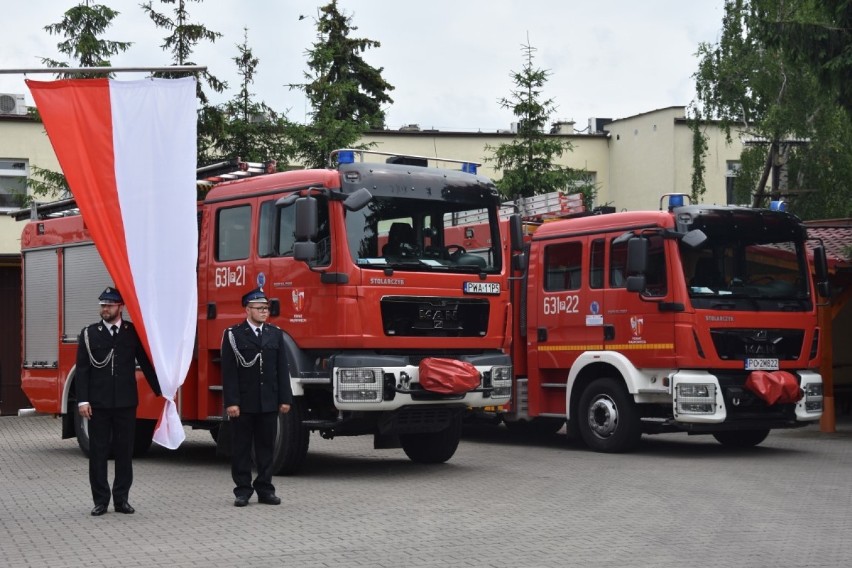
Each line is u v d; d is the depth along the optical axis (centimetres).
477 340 1387
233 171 1487
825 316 2053
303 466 1465
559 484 1289
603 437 1659
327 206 1306
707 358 1549
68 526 1020
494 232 1424
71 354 1675
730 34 3909
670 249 1567
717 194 4231
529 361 1786
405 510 1093
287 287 1342
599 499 1171
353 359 1285
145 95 1240
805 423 1622
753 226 1612
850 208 3809
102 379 1080
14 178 3241
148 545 917
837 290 2088
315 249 1261
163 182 1232
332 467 1467
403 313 1322
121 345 1091
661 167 4134
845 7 2064
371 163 1339
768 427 1584
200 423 1489
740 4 3881
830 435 1994
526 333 1795
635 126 4222
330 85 3080
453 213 1389
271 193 1375
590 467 1470
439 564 838
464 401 1344
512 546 908
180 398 1461
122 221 1222
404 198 1350
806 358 1634
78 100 1233
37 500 1202
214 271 1442
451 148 3997
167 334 1209
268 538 943
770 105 3791
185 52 2862
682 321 1548
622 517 1055
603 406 1658
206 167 1512
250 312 1138
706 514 1076
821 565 842
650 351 1586
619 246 1645
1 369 2517
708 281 1572
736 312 1573
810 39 2081
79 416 1653
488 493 1213
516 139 3391
